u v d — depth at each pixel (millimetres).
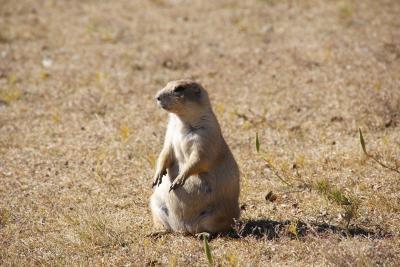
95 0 30281
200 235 11883
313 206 13141
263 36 24375
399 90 18141
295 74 20844
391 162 14695
